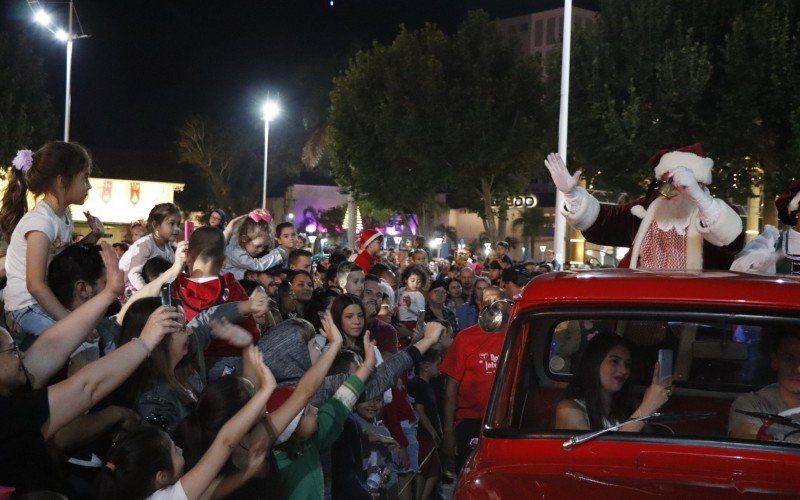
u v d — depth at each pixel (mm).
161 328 3918
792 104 24375
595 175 27703
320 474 5016
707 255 5672
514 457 4164
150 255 7801
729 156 25797
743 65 24625
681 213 5566
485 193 34312
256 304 5668
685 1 26141
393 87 34031
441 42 34625
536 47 66812
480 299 13016
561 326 4598
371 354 5477
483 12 35000
